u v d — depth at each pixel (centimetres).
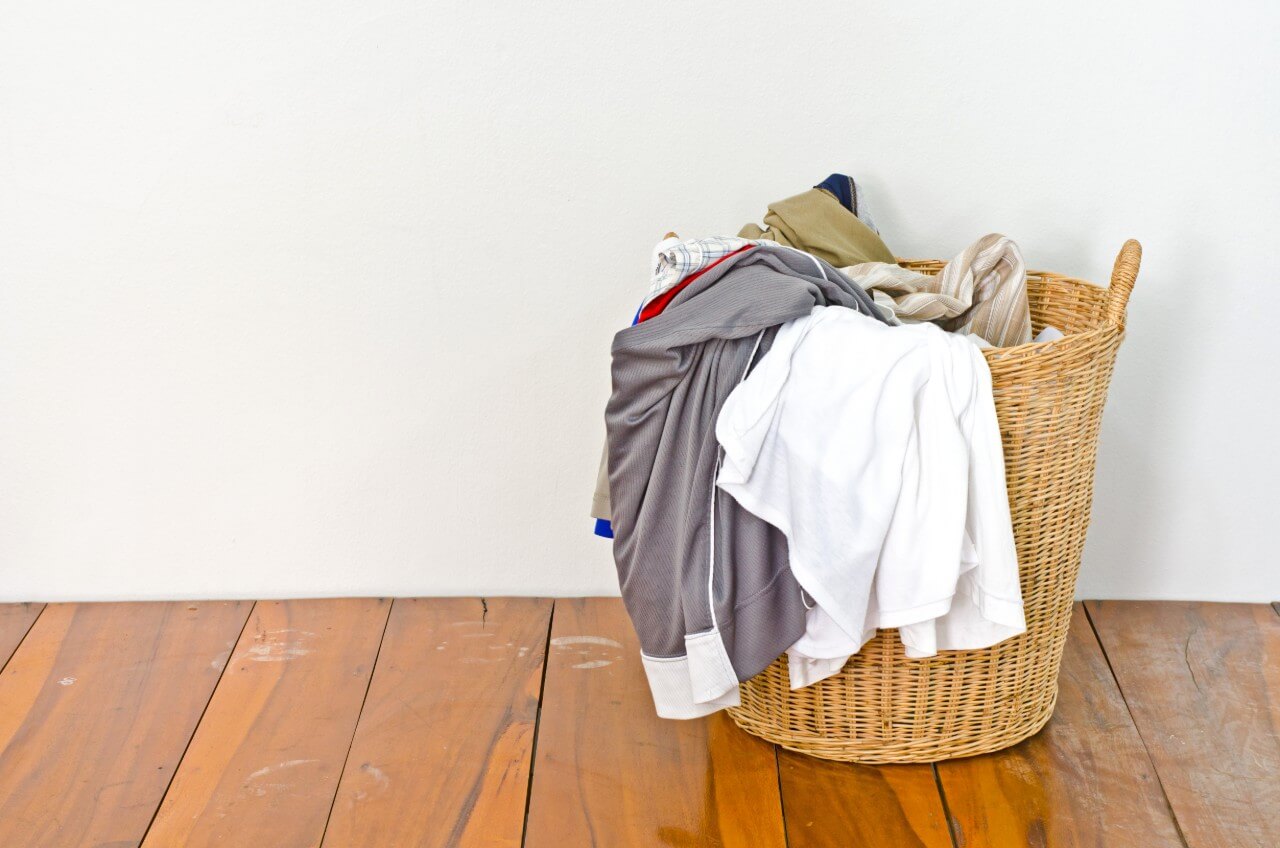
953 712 146
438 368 185
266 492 192
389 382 186
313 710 162
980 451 130
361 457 190
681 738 155
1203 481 185
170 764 151
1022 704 149
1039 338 160
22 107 172
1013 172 174
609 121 173
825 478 129
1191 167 171
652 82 171
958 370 128
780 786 145
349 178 176
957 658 142
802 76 171
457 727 158
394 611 191
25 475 189
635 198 177
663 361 135
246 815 141
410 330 183
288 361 185
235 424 188
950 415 128
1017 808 140
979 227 177
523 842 136
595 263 180
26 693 167
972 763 148
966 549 132
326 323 183
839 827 137
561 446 189
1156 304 178
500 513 193
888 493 128
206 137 174
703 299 137
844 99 172
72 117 172
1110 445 185
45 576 195
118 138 174
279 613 191
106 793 145
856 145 174
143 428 188
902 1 166
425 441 189
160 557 195
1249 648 174
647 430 140
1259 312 176
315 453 189
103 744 155
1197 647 175
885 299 152
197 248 179
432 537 194
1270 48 164
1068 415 136
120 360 184
